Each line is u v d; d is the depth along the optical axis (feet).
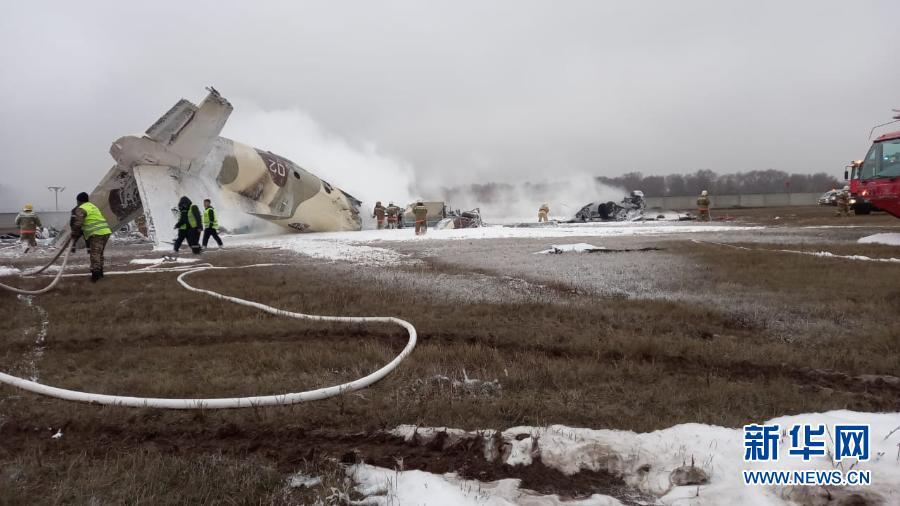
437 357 16.80
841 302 23.27
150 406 13.48
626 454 10.19
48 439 12.18
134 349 19.25
